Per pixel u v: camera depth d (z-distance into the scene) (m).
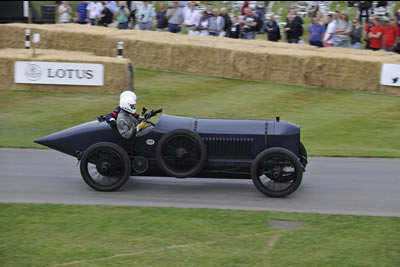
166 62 28.66
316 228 10.56
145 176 13.27
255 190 13.38
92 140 13.14
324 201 12.49
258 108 22.41
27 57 24.36
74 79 24.31
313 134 19.12
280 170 12.32
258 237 10.07
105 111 21.41
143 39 28.94
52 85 24.47
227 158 12.78
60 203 11.98
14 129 18.92
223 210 11.59
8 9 38.16
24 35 30.28
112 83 24.23
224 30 32.44
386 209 11.96
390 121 20.83
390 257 9.23
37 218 10.95
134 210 11.52
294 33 30.28
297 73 26.38
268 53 26.62
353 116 21.50
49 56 24.81
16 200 12.20
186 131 12.42
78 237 10.01
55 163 15.36
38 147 16.97
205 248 9.57
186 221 10.86
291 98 24.06
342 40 29.69
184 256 9.24
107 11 34.19
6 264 8.92
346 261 9.07
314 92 25.17
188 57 28.23
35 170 14.64
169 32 32.16
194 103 23.02
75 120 20.12
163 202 12.30
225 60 27.53
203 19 32.25
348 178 14.36
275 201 12.48
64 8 36.12
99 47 29.19
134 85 25.78
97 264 8.95
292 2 45.41
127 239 9.94
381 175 14.66
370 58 25.52
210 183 13.95
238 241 9.88
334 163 15.79
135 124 13.05
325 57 25.70
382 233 10.30
